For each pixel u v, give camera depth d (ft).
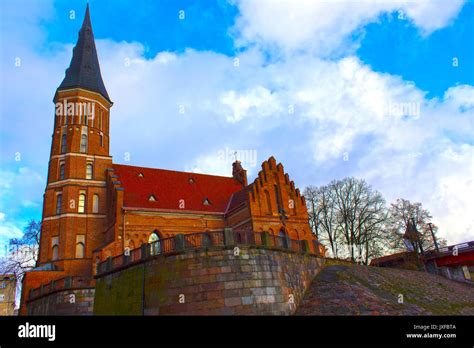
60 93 163.63
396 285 104.99
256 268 76.74
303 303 84.48
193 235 77.25
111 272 86.28
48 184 152.46
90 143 159.02
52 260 140.15
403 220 193.67
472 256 166.91
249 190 151.43
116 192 142.92
